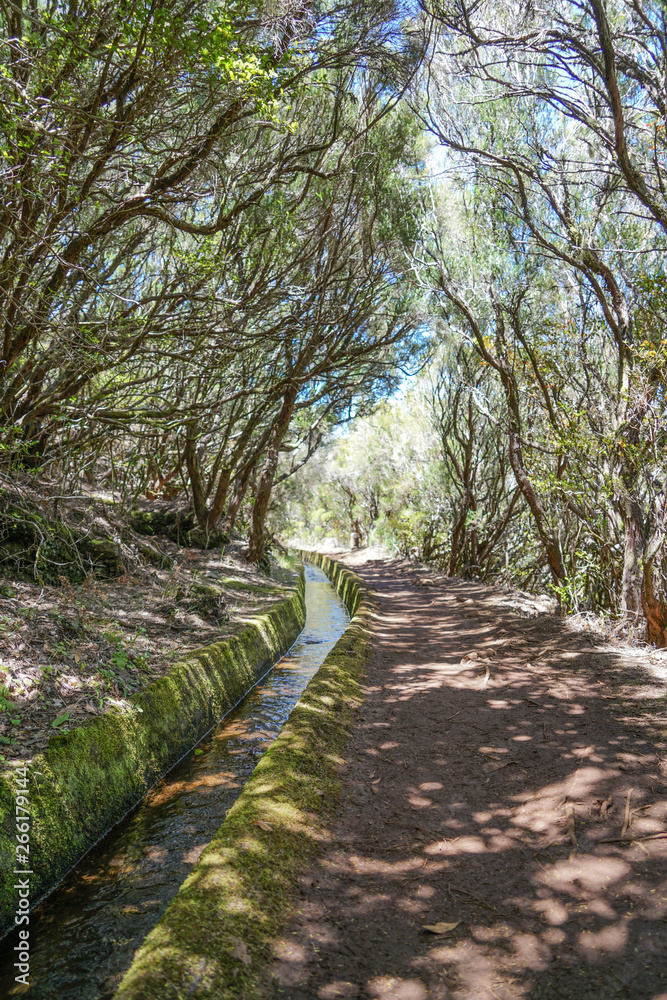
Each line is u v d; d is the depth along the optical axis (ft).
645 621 22.31
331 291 33.81
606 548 24.95
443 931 8.61
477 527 51.88
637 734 14.26
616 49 19.38
